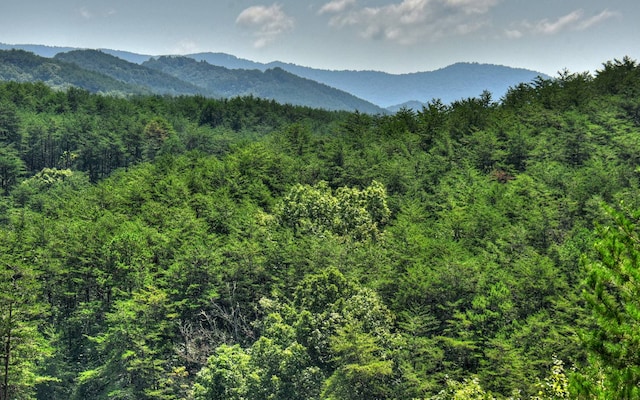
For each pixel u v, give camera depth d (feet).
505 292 158.61
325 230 211.20
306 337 146.20
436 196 260.42
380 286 173.99
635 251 41.75
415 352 142.82
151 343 181.27
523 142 296.71
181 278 199.11
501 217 217.97
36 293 190.08
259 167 304.91
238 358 149.28
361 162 300.20
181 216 242.58
